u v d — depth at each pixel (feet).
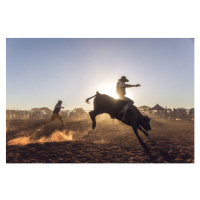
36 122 59.36
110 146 21.77
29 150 19.66
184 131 35.32
